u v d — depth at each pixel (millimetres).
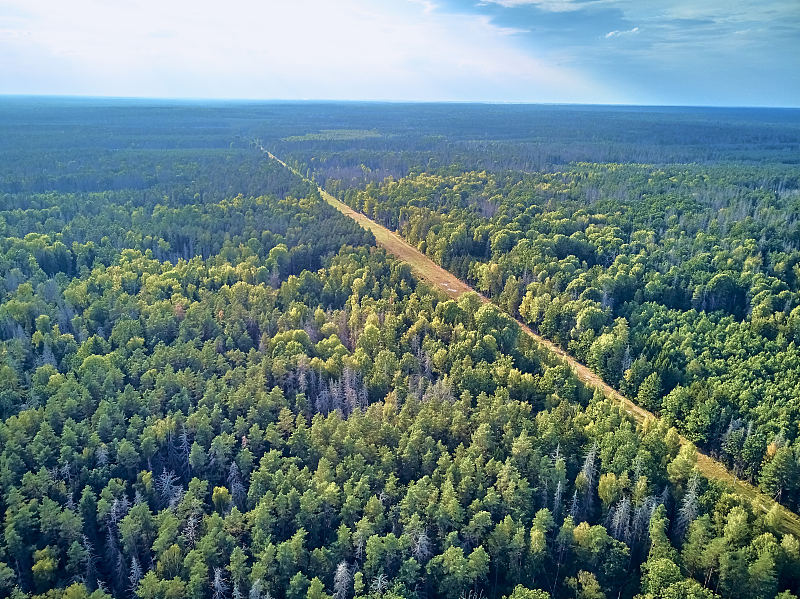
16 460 93625
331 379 123938
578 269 177375
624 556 85125
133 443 100688
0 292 153500
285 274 193250
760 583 77500
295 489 90312
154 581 77312
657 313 151375
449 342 140375
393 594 75875
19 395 111625
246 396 111750
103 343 129875
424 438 101312
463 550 84875
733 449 109000
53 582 82188
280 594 80812
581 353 147875
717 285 156625
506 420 105938
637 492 90875
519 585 78750
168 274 166750
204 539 82438
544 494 92875
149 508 92938
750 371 124250
